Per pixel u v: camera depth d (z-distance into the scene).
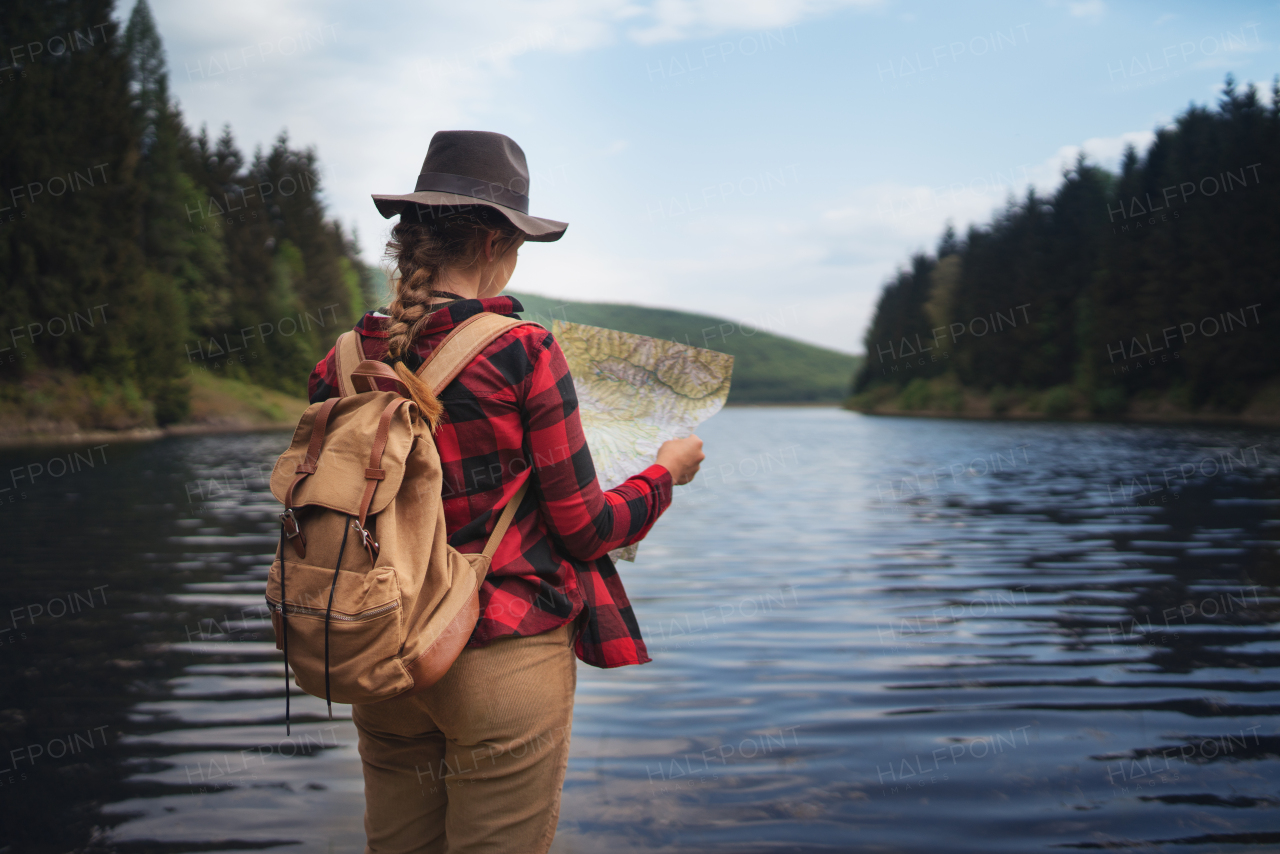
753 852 2.08
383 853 1.28
